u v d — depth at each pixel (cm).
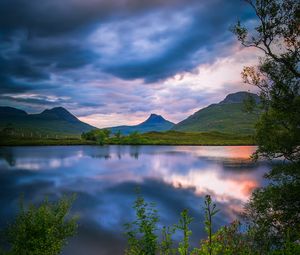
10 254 1364
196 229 2827
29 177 6438
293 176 1886
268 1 1658
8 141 18612
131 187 5350
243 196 4534
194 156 12288
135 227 2836
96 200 4234
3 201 4106
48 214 1530
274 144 1842
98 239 2561
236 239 708
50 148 16200
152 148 18025
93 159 10644
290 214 1800
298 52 1719
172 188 5281
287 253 584
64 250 2309
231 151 15412
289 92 1778
